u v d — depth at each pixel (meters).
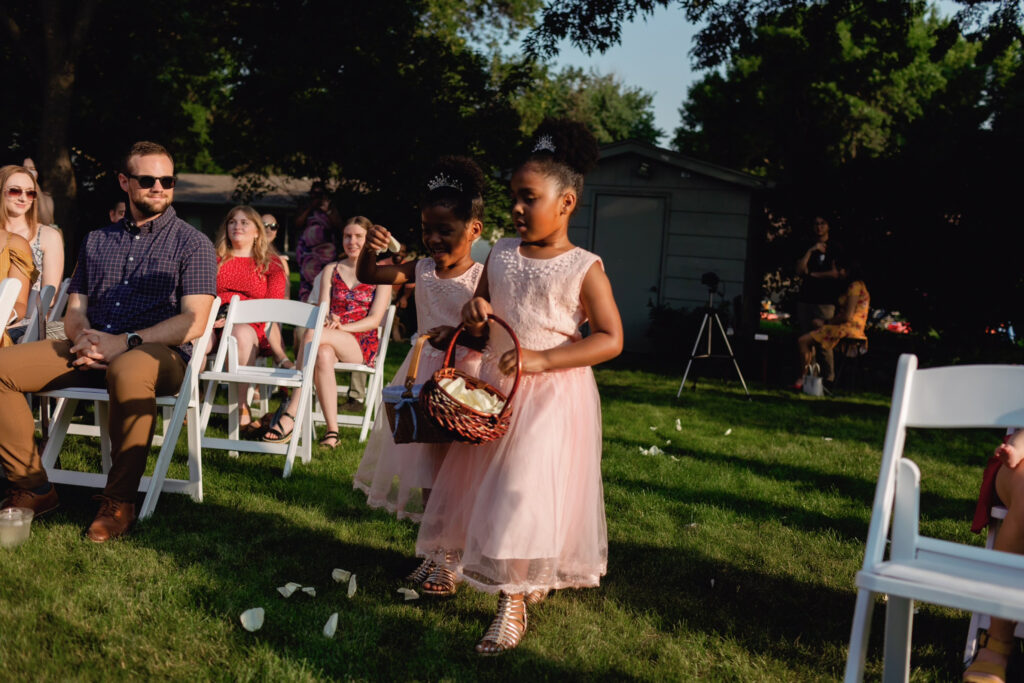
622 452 6.32
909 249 13.48
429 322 3.59
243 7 15.27
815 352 11.18
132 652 2.74
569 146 3.08
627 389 10.14
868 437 7.70
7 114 16.20
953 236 13.20
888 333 15.31
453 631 3.06
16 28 13.40
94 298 4.29
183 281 4.25
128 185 4.25
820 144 24.62
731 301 14.99
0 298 3.84
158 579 3.33
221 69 18.84
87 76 16.81
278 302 5.55
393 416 3.28
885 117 26.25
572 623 3.18
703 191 15.09
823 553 4.16
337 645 2.87
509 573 2.93
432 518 3.20
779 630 3.22
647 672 2.83
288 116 14.65
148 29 16.27
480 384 3.00
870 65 21.16
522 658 2.87
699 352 13.70
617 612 3.30
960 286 13.27
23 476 3.94
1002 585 2.13
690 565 3.88
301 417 5.13
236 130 16.89
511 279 3.10
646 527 4.45
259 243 6.55
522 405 3.06
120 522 3.81
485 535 2.92
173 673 2.63
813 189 14.40
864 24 15.33
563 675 2.78
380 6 14.44
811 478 5.85
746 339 13.67
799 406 9.53
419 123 13.95
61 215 13.41
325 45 14.18
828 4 14.77
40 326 4.55
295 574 3.48
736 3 14.83
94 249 4.29
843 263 11.14
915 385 2.38
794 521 4.73
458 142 13.96
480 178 3.53
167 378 4.07
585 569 3.14
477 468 3.14
